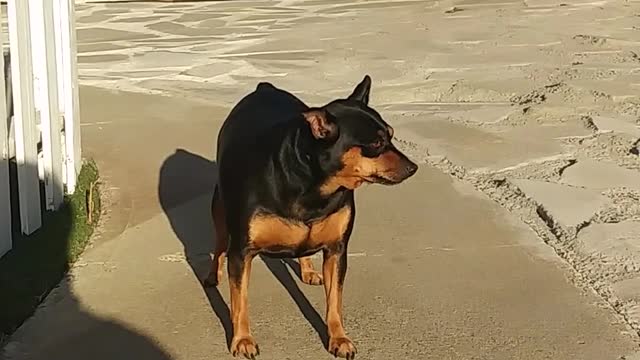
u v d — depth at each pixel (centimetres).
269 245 215
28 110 256
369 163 206
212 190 301
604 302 237
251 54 540
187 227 275
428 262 255
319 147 206
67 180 286
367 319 231
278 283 246
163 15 739
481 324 229
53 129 272
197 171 316
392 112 392
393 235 270
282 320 231
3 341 221
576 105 397
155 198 295
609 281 245
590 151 333
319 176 208
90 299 238
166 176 312
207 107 400
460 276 249
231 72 486
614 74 463
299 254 217
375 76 471
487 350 221
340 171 207
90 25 682
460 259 257
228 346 222
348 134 206
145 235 270
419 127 362
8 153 253
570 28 630
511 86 439
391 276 249
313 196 210
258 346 221
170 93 433
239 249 216
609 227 270
